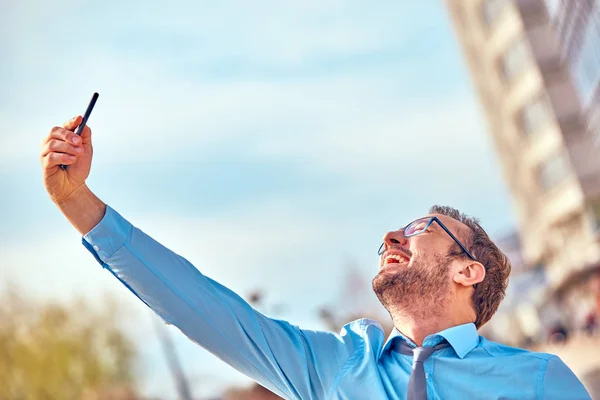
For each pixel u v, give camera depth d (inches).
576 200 1280.8
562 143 1307.8
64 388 926.4
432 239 112.1
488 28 1465.3
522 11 1370.6
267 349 105.1
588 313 828.0
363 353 106.0
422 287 109.3
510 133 1437.0
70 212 101.3
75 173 99.2
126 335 861.2
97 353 901.8
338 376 104.7
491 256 114.7
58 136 96.3
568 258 1235.9
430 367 102.7
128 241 102.3
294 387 105.6
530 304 904.3
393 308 110.9
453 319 110.1
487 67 1494.8
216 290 106.0
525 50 1371.8
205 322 104.2
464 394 100.8
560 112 1331.2
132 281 103.2
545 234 1323.8
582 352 720.3
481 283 112.7
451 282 110.7
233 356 106.0
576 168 1267.2
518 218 1428.4
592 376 558.9
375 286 111.3
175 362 622.8
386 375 103.5
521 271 958.4
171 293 103.3
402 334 110.9
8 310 1007.6
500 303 116.0
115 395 852.6
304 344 107.8
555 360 102.4
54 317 976.9
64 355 946.7
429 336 105.6
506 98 1445.6
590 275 866.1
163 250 104.4
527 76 1376.7
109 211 102.2
